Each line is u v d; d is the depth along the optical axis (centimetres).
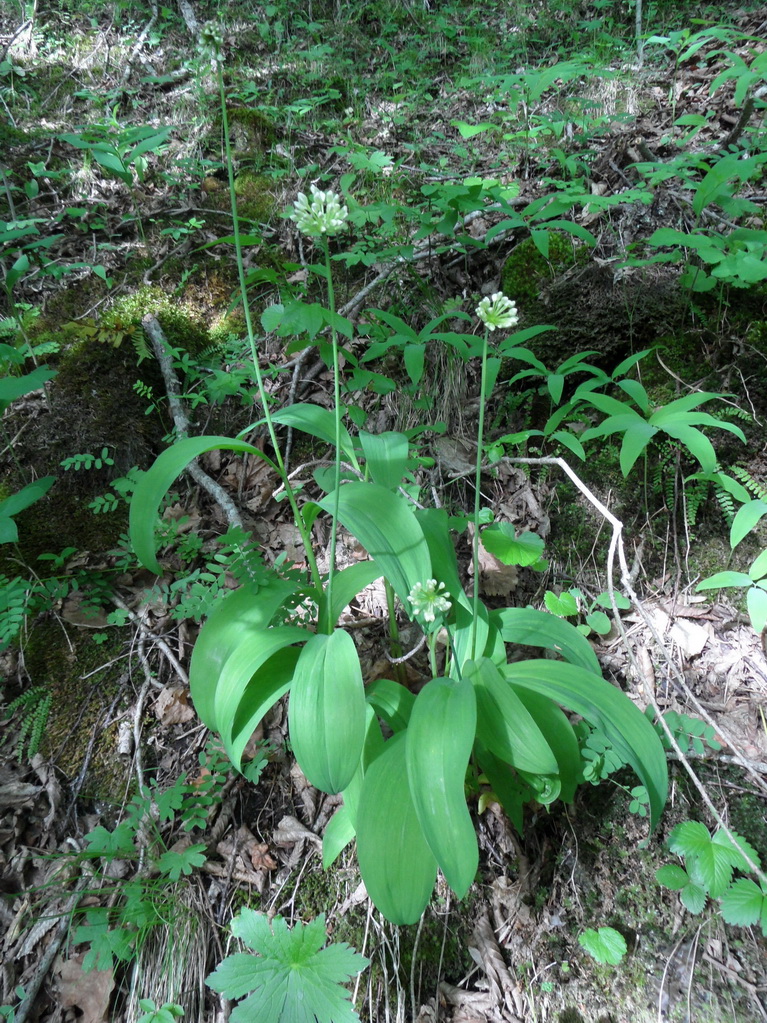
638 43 532
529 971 230
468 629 224
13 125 498
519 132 441
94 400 352
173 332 387
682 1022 211
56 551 322
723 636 288
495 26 605
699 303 343
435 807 167
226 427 369
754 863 189
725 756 247
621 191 399
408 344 298
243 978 197
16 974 222
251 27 616
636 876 237
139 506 193
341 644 192
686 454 322
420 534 207
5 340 366
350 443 233
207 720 216
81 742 277
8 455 336
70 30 604
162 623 306
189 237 424
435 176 450
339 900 237
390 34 614
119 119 511
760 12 511
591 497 238
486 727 196
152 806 257
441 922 237
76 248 421
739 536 267
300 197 182
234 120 486
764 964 215
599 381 288
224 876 244
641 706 268
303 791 262
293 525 336
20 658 291
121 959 220
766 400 325
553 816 253
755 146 360
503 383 362
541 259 366
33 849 250
